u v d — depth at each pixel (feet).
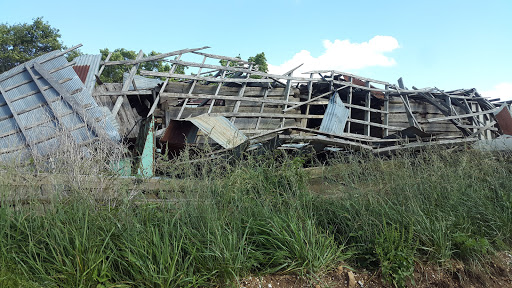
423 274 12.74
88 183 12.73
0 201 11.68
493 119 39.58
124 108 30.07
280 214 13.89
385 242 13.08
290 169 16.55
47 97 23.84
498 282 12.94
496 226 15.39
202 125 23.93
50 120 22.49
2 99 23.75
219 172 15.19
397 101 37.73
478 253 13.65
